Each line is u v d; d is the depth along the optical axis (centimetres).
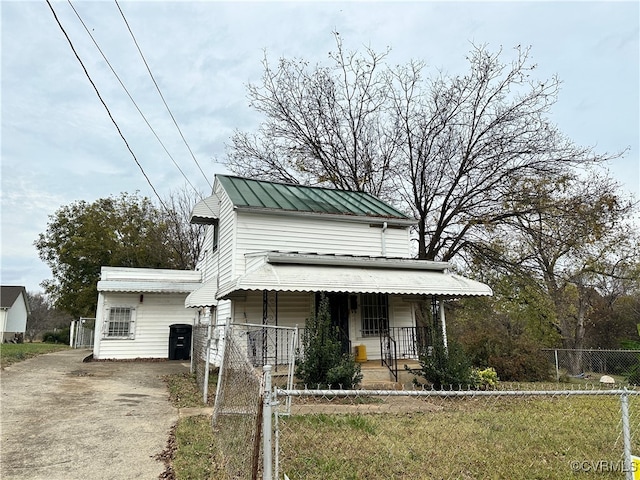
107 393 1140
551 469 585
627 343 2084
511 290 2425
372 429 749
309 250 1588
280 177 2811
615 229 2448
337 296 1528
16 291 5144
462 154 2433
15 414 863
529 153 2264
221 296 1378
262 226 1531
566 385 1587
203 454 627
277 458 398
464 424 816
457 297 1541
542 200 2253
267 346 1268
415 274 1449
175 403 1034
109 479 541
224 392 699
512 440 714
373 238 1719
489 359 1797
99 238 3434
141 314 2231
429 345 1402
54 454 633
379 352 1545
